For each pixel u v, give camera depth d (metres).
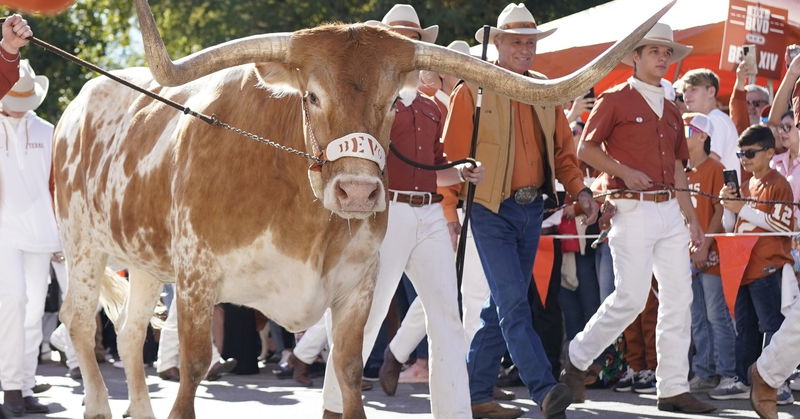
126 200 7.25
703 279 9.36
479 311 9.09
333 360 6.66
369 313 6.78
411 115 7.22
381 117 5.75
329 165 5.66
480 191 7.74
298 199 6.12
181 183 6.41
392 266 7.12
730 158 10.31
